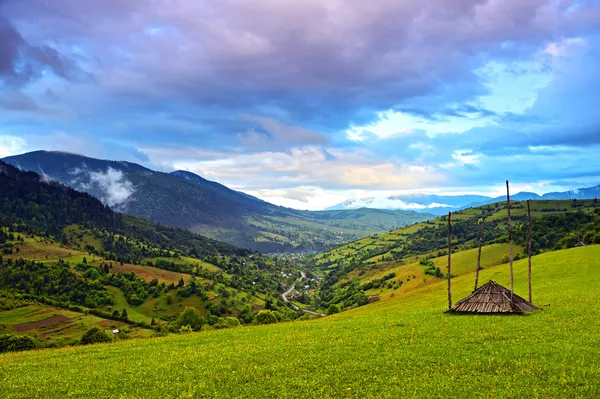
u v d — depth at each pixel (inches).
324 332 2119.8
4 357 1926.7
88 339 3555.6
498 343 1576.0
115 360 1694.1
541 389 1104.8
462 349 1519.4
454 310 2395.4
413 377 1243.8
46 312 7500.0
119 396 1203.2
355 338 1836.9
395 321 2284.7
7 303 7731.3
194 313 6008.9
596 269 3880.4
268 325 2906.0
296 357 1531.7
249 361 1513.3
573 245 7293.3
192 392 1198.9
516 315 2181.3
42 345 4254.4
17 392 1277.1
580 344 1494.8
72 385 1326.3
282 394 1165.1
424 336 1781.5
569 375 1192.2
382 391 1149.7
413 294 4763.8
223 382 1286.9
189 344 2058.3
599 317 1937.7
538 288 3324.3
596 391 1080.2
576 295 2696.9
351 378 1263.5
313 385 1221.7
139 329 7288.4
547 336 1632.6
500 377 1210.6
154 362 1598.2
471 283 4352.9
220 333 2464.3
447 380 1206.3
